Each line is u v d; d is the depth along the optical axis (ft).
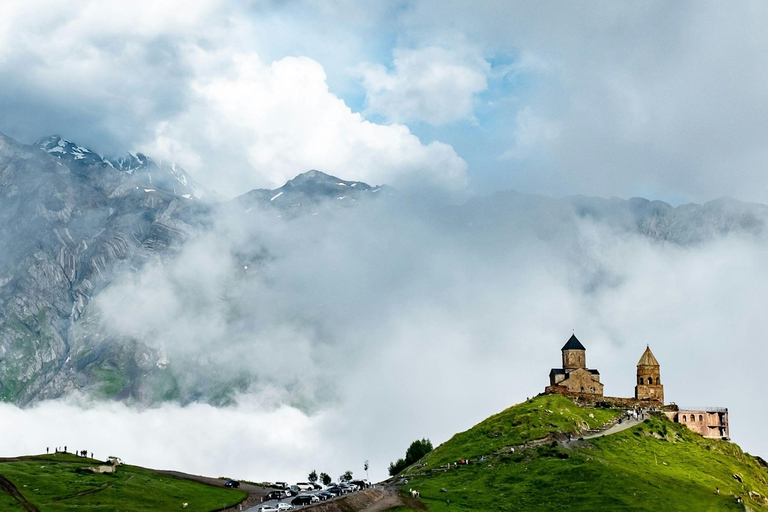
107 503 613.52
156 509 624.18
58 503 600.80
